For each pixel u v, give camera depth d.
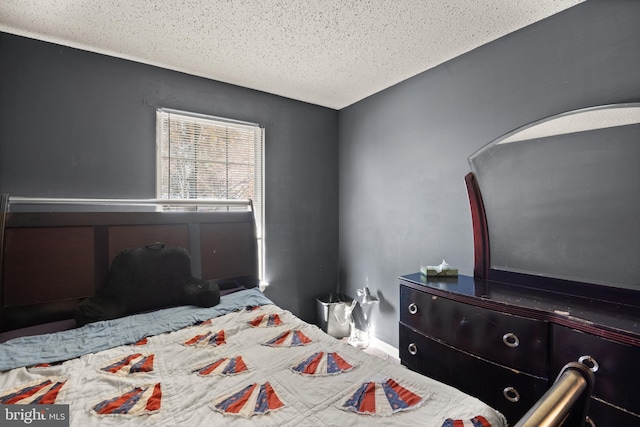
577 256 1.58
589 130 1.54
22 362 1.20
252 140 2.76
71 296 1.79
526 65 1.80
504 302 1.47
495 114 1.95
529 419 0.53
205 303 1.87
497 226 1.91
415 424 0.83
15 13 1.64
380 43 1.99
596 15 1.53
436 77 2.31
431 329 1.79
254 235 2.51
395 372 1.12
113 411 0.91
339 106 3.21
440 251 2.29
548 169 1.69
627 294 1.42
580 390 0.63
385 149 2.75
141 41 1.95
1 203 1.66
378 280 2.83
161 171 2.33
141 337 1.44
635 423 1.07
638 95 1.40
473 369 1.57
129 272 1.83
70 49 1.99
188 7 1.62
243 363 1.19
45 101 1.91
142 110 2.23
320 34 1.89
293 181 2.99
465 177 2.01
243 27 1.80
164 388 1.03
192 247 2.23
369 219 2.93
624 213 1.43
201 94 2.48
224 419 0.88
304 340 1.40
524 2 1.58
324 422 0.85
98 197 2.07
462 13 1.68
